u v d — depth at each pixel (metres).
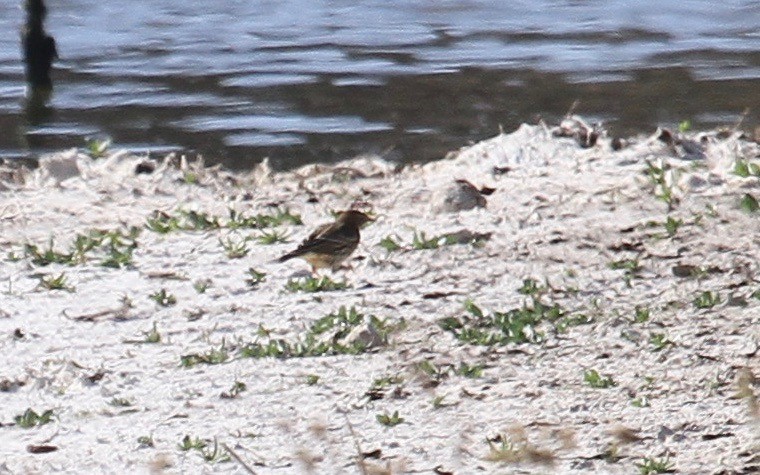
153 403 12.09
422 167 19.86
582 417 11.41
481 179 18.50
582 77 31.06
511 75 31.39
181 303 14.43
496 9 41.03
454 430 11.25
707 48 34.59
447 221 16.64
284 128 26.41
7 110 28.89
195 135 26.06
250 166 23.56
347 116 27.39
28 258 15.81
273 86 30.62
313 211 17.55
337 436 11.25
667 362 12.40
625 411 11.46
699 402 11.55
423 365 12.47
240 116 27.62
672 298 13.97
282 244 16.12
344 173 19.58
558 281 14.62
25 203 18.05
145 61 33.84
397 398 11.95
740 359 12.34
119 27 38.62
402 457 10.78
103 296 14.66
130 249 16.00
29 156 24.80
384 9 41.12
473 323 13.56
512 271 14.97
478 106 28.14
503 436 11.01
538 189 17.64
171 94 30.03
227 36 37.12
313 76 31.64
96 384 12.51
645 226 15.91
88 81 31.58
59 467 10.90
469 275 14.91
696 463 10.43
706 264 14.76
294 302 14.37
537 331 13.25
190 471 10.71
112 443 11.31
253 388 12.29
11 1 43.12
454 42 35.84
